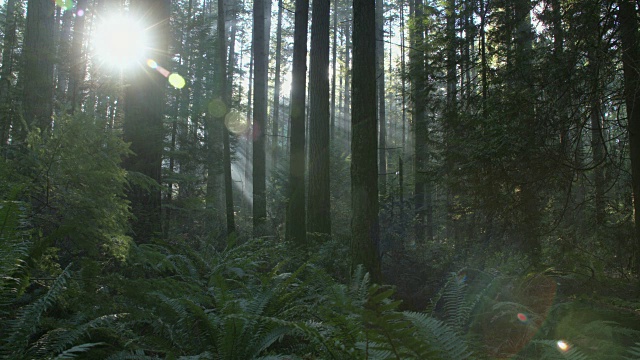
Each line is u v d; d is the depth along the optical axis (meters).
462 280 4.60
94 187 4.60
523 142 6.66
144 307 4.39
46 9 9.97
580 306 5.16
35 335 3.71
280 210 14.78
